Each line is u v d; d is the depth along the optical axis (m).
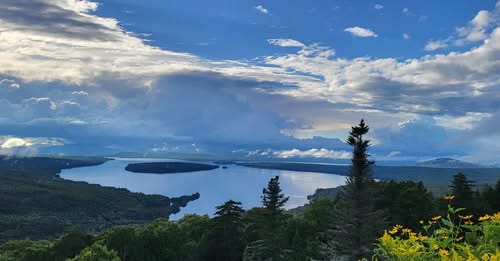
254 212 86.81
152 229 79.62
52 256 67.81
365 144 55.88
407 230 5.19
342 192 57.62
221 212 76.88
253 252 66.06
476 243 5.14
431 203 60.94
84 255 51.12
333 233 56.41
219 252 75.69
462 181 58.69
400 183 68.19
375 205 63.62
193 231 87.44
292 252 63.22
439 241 4.81
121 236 72.62
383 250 5.05
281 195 68.12
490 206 61.72
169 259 75.00
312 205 79.19
